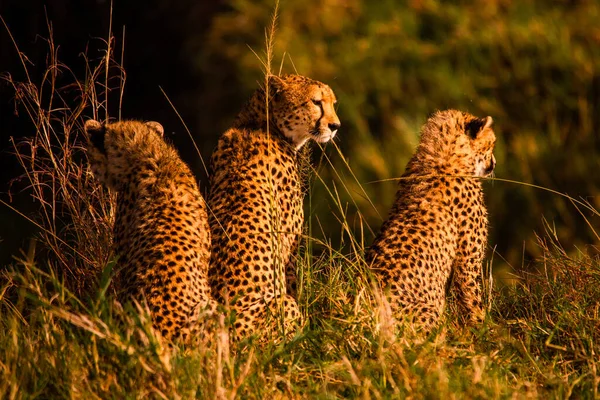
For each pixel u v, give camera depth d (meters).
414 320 9.41
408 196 10.68
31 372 7.59
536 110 19.67
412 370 7.68
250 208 10.41
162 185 9.74
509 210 18.53
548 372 8.28
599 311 9.53
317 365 8.12
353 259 10.73
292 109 11.52
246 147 11.00
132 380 7.45
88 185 11.41
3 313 9.48
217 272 10.04
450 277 10.77
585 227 18.03
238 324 9.21
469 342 8.67
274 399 7.66
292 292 10.66
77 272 10.41
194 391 7.34
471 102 19.89
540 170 18.78
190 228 9.44
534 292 10.61
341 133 19.94
